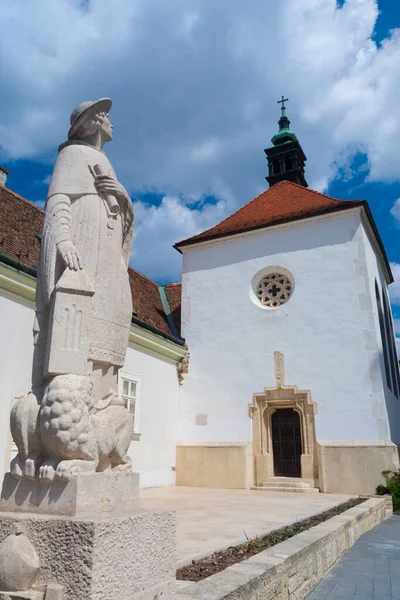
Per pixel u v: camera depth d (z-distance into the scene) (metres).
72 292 3.47
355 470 14.05
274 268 17.09
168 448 16.23
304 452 15.02
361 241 15.77
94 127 4.14
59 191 3.83
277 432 15.98
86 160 3.97
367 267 15.60
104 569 2.63
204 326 17.77
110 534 2.70
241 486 15.41
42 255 3.69
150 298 19.94
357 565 6.62
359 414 14.52
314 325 15.83
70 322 3.41
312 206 17.48
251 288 17.36
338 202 16.83
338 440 14.59
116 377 3.79
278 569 4.31
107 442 3.31
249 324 16.97
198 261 18.67
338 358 15.22
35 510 3.00
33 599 2.57
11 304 10.27
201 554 4.91
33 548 2.75
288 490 14.48
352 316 15.35
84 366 3.39
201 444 16.45
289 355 16.00
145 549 2.96
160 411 15.97
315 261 16.34
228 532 6.41
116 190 4.00
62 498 2.91
